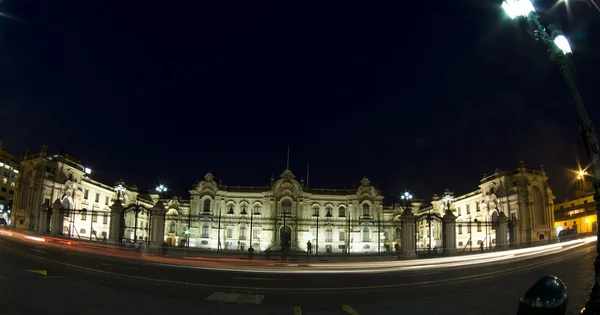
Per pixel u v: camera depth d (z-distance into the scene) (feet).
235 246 261.65
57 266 80.74
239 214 269.44
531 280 75.56
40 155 210.18
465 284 72.08
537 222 204.44
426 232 280.31
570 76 36.09
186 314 43.80
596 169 34.09
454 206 261.65
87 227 233.76
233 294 58.70
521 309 28.86
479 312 47.34
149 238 142.10
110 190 262.06
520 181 203.82
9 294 48.93
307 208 271.28
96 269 79.66
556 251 142.10
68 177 224.12
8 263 80.38
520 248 145.18
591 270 87.61
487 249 152.35
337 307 50.57
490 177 223.92
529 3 36.88
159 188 253.03
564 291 28.68
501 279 77.97
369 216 271.08
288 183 271.90
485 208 222.28
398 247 258.16
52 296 49.16
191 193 269.85
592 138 34.45
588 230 262.88
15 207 208.44
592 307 31.71
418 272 94.38
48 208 165.48
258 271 93.86
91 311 42.57
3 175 328.70
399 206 286.25
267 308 48.60
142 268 87.61
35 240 143.43
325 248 263.29
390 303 52.90
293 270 97.25
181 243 264.93
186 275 79.56
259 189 276.00
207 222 264.72
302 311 47.73
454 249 140.05
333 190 278.67
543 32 36.86
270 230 263.90
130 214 270.26
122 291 56.03
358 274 90.99
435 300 55.16
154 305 47.65
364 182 277.44
